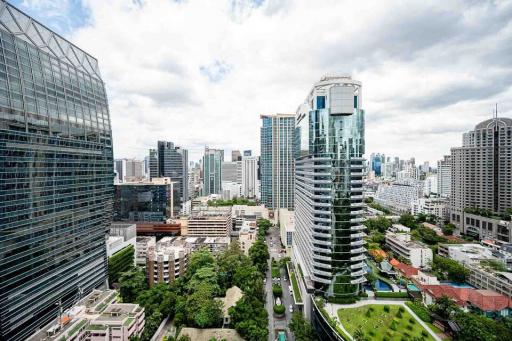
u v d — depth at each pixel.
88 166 131.62
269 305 135.75
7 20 94.81
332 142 118.25
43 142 105.56
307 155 133.50
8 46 93.94
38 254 101.00
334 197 117.81
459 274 147.00
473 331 86.69
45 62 110.25
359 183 118.12
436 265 161.12
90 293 124.50
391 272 148.88
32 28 105.50
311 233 124.25
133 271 141.00
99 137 141.62
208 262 156.25
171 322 119.88
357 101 119.44
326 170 119.38
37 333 87.25
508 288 122.00
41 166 103.94
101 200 141.50
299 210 160.62
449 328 93.69
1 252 87.31
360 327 97.38
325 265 118.19
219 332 105.31
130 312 99.81
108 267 149.38
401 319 102.25
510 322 98.00
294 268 170.25
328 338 99.19
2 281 87.44
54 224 108.94
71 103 122.94
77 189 123.06
